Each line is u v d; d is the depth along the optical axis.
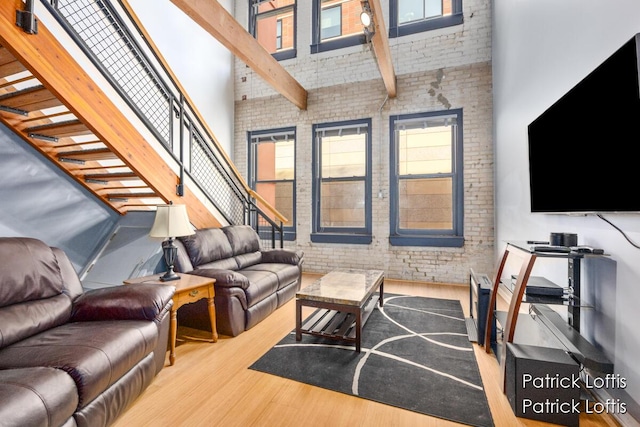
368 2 2.81
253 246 4.11
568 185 1.89
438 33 4.52
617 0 1.57
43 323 1.71
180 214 2.51
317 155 5.25
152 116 4.23
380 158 4.79
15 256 1.75
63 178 3.16
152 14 4.28
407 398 1.79
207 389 1.89
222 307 2.65
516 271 3.19
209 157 4.13
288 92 4.65
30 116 2.79
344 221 5.14
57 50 2.22
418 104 4.61
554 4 2.29
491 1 4.27
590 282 1.88
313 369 2.11
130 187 3.28
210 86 5.28
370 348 2.41
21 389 1.12
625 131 1.41
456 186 4.52
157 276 2.57
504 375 1.82
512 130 3.29
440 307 3.39
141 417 1.64
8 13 1.93
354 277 3.14
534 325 2.28
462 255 4.40
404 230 4.77
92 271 3.22
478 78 4.34
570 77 2.06
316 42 5.21
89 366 1.36
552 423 1.59
